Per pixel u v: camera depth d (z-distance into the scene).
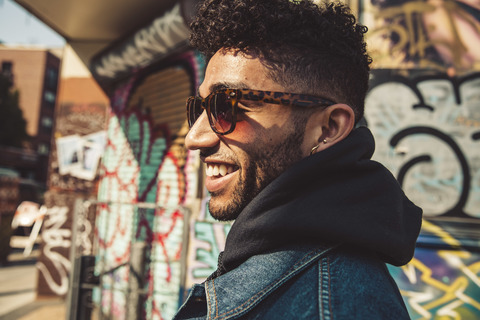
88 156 5.63
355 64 0.67
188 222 2.94
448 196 2.62
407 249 0.55
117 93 5.39
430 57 2.70
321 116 0.61
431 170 2.65
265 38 0.61
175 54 4.30
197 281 3.47
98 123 5.63
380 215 0.53
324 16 0.66
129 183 4.74
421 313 2.52
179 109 4.13
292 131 0.60
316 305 0.45
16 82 28.61
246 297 0.50
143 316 2.75
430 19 2.72
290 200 0.55
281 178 0.55
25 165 25.95
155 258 3.93
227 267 0.62
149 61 4.62
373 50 2.75
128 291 2.74
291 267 0.51
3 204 8.67
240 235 0.57
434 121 2.67
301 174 0.54
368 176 0.57
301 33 0.61
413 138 2.69
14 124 24.92
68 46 5.69
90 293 2.89
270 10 0.62
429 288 2.53
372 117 2.74
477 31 2.68
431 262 2.54
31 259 8.34
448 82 2.67
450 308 2.49
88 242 5.26
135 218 4.45
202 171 3.76
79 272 2.88
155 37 4.09
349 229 0.50
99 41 5.61
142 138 4.67
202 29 0.70
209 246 3.47
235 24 0.62
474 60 2.67
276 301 0.48
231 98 0.61
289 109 0.60
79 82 5.67
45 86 29.20
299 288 0.48
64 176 5.64
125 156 4.93
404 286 2.56
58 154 5.68
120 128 5.16
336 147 0.56
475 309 2.46
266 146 0.61
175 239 3.77
